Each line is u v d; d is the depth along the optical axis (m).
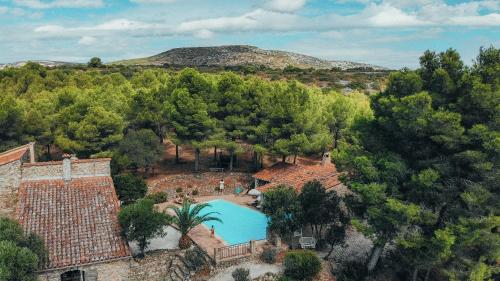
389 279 29.36
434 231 24.09
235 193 49.69
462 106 24.38
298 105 48.59
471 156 22.88
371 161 26.77
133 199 42.16
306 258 27.92
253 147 52.25
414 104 23.95
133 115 55.69
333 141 59.78
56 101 60.81
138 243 29.12
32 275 20.50
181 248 30.33
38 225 25.52
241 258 29.20
